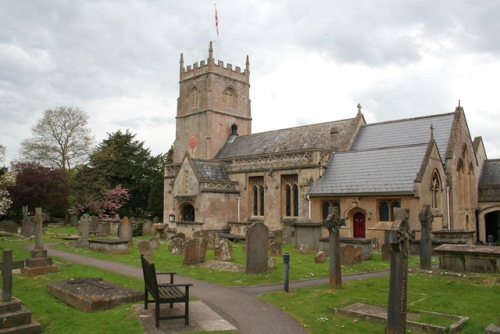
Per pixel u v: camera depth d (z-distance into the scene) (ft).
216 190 131.75
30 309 42.09
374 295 45.52
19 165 180.96
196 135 176.35
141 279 57.41
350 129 136.05
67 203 196.85
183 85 185.37
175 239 86.07
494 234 140.97
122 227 102.68
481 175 143.74
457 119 120.06
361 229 105.50
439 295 45.44
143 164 235.20
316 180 116.78
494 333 27.58
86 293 43.11
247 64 188.14
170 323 36.78
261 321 37.73
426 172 99.76
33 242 114.42
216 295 47.96
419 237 92.22
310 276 59.57
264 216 130.31
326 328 34.88
